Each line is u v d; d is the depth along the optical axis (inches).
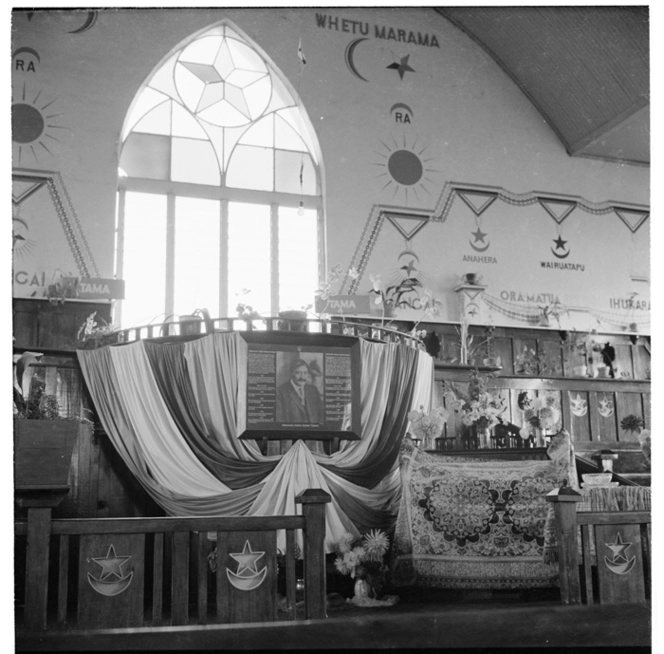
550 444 311.4
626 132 657.0
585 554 252.4
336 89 633.6
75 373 402.3
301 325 402.3
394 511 360.8
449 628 227.3
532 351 634.2
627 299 673.0
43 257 535.8
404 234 622.8
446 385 542.9
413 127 645.9
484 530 297.7
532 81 672.4
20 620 242.2
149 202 588.1
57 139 554.6
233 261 598.5
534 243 657.6
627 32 594.9
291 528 233.3
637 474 567.2
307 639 219.3
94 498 368.8
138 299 571.2
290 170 626.2
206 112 615.2
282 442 362.9
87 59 573.6
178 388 359.6
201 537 227.3
